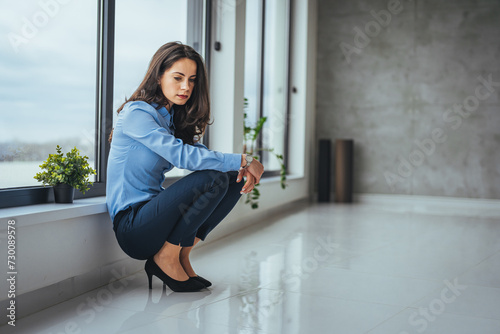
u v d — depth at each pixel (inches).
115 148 81.9
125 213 81.4
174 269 84.0
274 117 217.5
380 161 247.4
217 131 149.4
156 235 79.2
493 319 73.9
